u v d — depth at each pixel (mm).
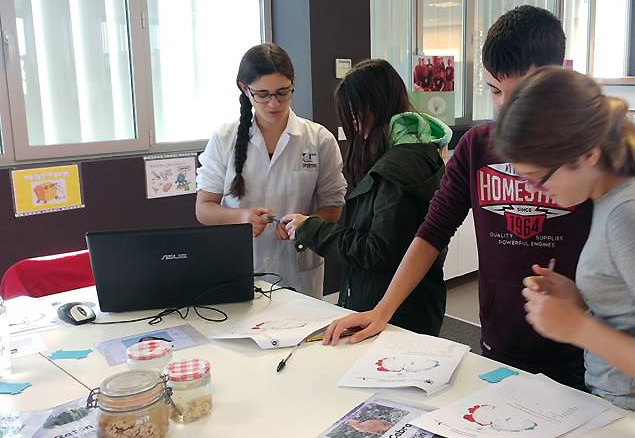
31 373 1398
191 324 1690
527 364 1568
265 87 2080
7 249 2846
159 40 3359
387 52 4344
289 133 2260
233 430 1134
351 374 1346
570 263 1480
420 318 1833
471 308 4180
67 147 3010
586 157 942
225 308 1811
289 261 2375
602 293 1081
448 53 4816
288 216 1967
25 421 1174
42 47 2924
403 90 1811
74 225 3041
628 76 6238
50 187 2936
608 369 1189
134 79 3230
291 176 2311
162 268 1759
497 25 1437
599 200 1040
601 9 6352
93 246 1721
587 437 1070
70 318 1710
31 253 2916
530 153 919
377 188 1749
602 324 1013
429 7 4582
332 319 1673
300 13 3631
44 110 2973
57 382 1350
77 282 2277
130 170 3201
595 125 911
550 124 902
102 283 1750
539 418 1129
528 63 1367
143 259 1743
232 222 2164
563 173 950
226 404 1231
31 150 2895
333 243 1814
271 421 1160
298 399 1245
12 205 2834
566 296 1124
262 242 2344
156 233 1732
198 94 3570
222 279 1804
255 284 2047
